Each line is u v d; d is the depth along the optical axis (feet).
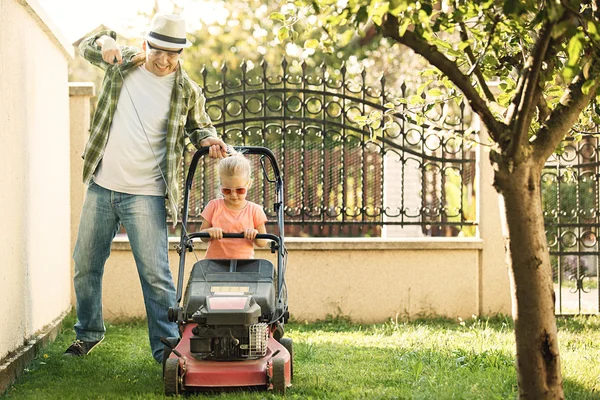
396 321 29.37
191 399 16.80
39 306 23.38
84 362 21.26
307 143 34.86
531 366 14.52
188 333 18.30
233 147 21.08
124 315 29.91
